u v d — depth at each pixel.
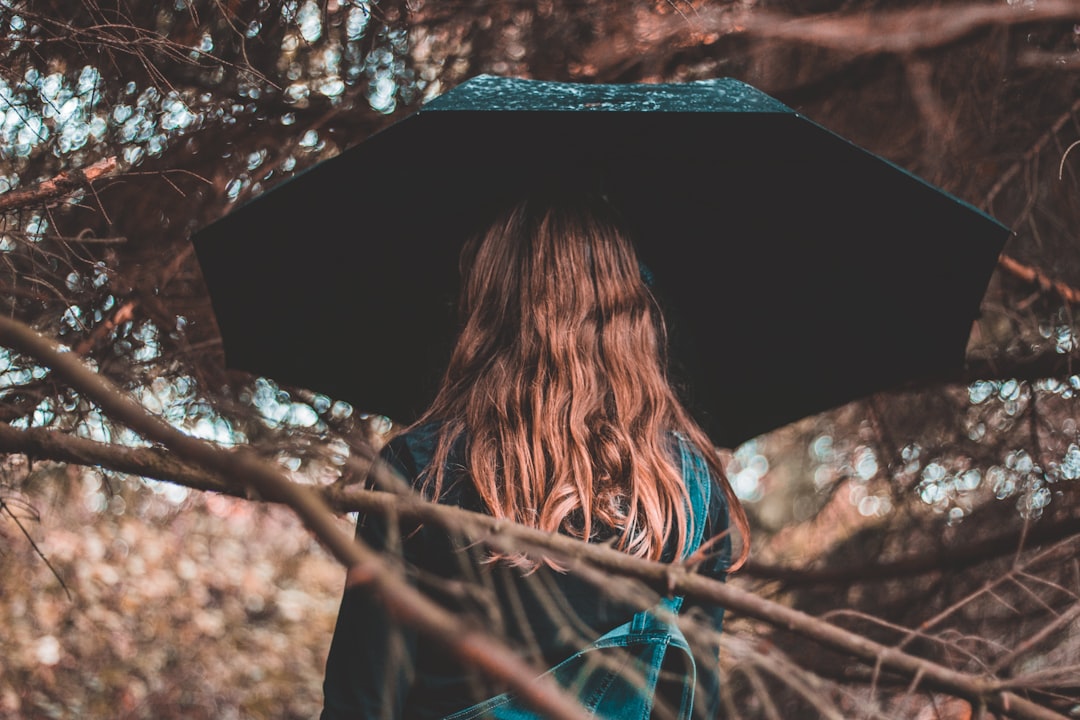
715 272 2.12
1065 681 1.19
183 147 2.55
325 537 0.82
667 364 1.62
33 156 2.35
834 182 1.93
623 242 1.60
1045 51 3.03
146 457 0.98
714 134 1.85
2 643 5.10
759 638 3.23
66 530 4.90
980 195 3.22
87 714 5.24
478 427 1.44
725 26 2.88
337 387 2.25
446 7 2.90
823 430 4.30
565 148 1.76
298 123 2.77
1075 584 2.55
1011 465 3.34
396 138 1.80
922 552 3.58
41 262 2.08
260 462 0.82
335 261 2.06
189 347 2.35
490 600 1.16
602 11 2.97
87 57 2.27
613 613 1.32
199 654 5.77
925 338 2.14
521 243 1.59
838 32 2.80
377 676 1.29
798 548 4.44
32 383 1.87
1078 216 3.13
